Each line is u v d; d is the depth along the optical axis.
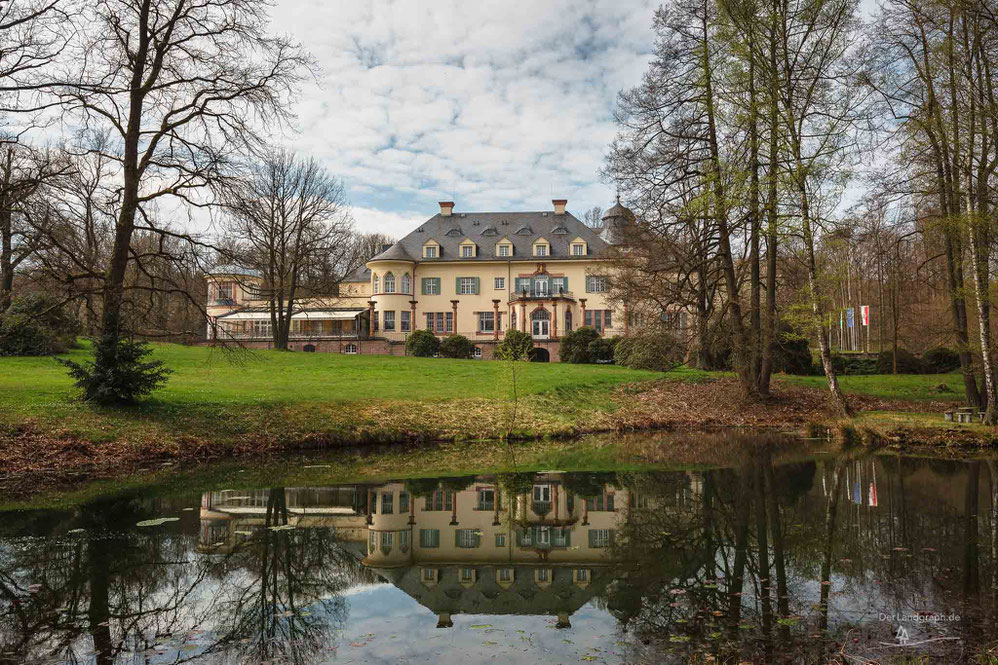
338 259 42.88
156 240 19.72
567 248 54.72
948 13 15.26
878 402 22.98
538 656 4.17
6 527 7.79
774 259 20.77
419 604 5.32
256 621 4.92
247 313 55.12
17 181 12.95
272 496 9.84
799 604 5.02
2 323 17.73
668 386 25.16
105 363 14.63
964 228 14.63
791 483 10.46
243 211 15.33
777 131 16.59
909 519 7.86
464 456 14.59
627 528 7.77
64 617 4.98
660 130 20.89
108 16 13.90
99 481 11.11
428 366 30.00
